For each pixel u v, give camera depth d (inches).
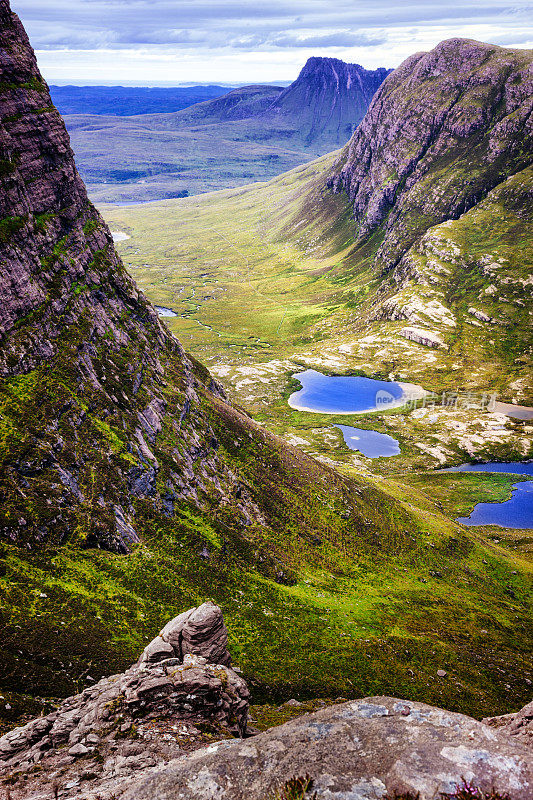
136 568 3575.3
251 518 5251.0
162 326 6250.0
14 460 3339.1
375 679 3764.8
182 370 6122.1
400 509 7135.8
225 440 5969.5
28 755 1366.9
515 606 5846.5
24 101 4534.9
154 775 810.2
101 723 1497.3
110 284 5374.0
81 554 3348.9
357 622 4542.3
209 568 4165.8
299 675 3535.9
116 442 4170.8
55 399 3833.7
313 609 4463.6
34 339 3954.2
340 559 5600.4
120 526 3757.4
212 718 1584.6
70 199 5098.4
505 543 7810.0
